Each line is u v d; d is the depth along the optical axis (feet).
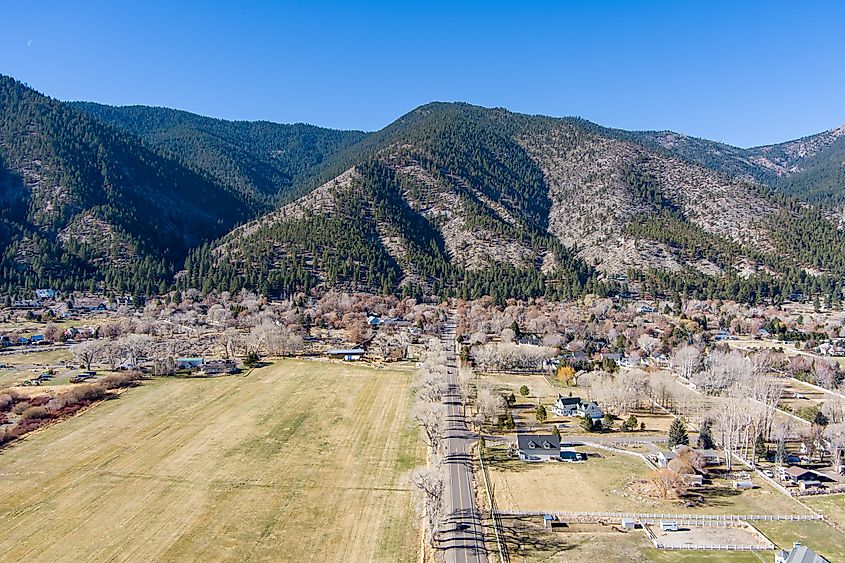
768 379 534.37
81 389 488.85
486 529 285.64
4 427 415.44
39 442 394.32
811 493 328.49
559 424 447.42
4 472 347.97
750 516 301.02
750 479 347.36
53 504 310.04
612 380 506.89
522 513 301.43
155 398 494.59
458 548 268.21
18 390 497.46
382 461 368.48
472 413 464.24
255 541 275.39
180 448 386.93
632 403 479.82
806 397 517.96
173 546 271.08
